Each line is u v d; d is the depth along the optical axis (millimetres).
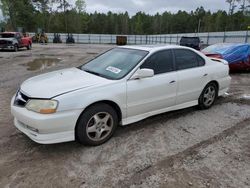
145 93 4141
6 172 3080
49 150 3600
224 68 5590
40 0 61781
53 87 3539
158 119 4801
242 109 5469
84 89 3521
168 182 2918
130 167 3207
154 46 4695
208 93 5363
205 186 2857
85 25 81625
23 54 19000
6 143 3783
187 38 24531
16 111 3521
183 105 4914
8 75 9406
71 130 3459
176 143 3854
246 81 8570
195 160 3385
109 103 3828
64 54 19641
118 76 3986
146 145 3777
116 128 4188
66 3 67500
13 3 56000
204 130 4340
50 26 68125
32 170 3127
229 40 36812
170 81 4465
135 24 99500
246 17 58656
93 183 2891
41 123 3238
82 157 3432
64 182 2908
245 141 3949
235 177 3033
